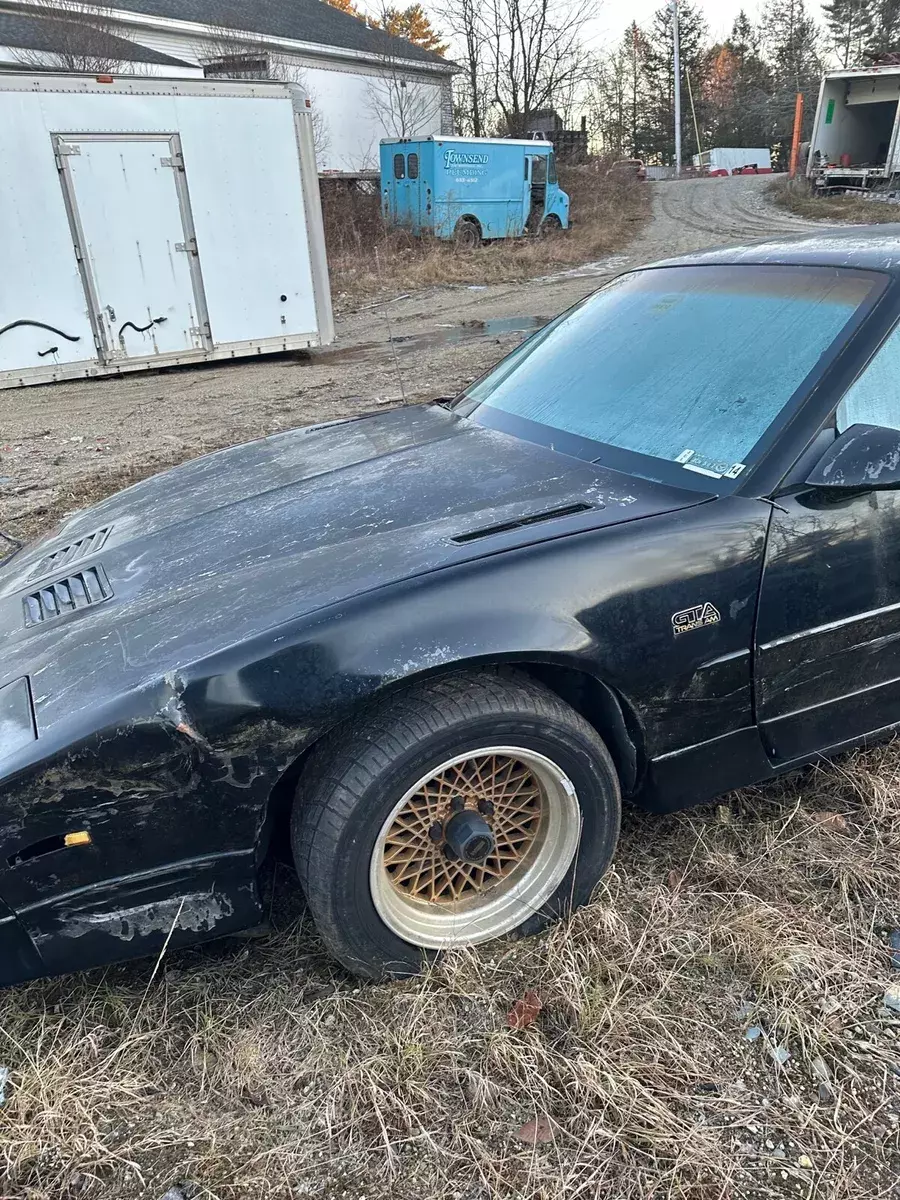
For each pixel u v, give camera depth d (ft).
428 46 140.77
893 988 6.48
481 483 7.86
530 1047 6.07
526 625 6.19
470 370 30.66
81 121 30.25
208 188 33.09
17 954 5.73
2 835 5.49
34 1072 6.03
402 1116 5.71
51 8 69.56
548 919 7.05
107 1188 5.39
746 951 6.79
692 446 7.64
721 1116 5.64
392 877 6.54
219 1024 6.42
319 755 6.16
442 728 6.02
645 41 219.82
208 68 78.13
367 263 61.21
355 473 8.69
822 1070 5.92
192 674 5.74
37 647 6.77
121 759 5.60
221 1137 5.65
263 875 7.02
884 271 7.72
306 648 5.85
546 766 6.57
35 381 32.17
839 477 6.80
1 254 30.40
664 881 7.60
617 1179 5.28
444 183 67.15
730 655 6.97
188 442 23.40
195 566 7.36
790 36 225.35
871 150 87.51
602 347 9.49
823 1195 5.16
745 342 8.18
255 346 35.94
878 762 8.84
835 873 7.55
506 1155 5.45
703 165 181.37
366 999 6.57
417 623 6.00
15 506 18.63
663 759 7.08
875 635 7.63
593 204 95.45
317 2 112.57
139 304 33.14
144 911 5.93
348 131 100.78
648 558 6.61
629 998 6.48
